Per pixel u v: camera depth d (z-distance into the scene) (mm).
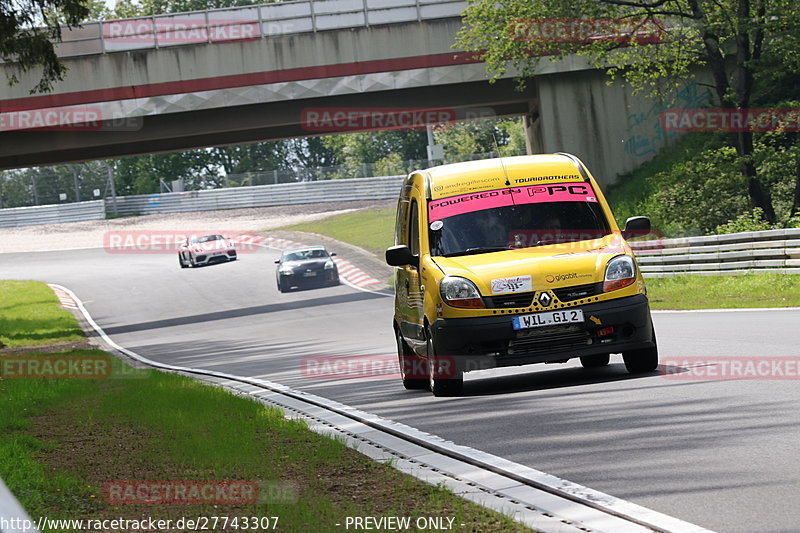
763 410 25125
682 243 83625
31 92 82750
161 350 85812
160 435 28656
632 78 116688
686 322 56219
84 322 136875
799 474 18359
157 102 125375
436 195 37406
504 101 137375
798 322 48031
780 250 72625
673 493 17844
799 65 100312
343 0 126875
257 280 161875
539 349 33188
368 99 130500
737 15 101625
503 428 26375
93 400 40344
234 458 23516
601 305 33344
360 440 26422
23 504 19641
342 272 158875
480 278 33562
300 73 126562
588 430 24781
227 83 125938
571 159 38312
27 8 79438
